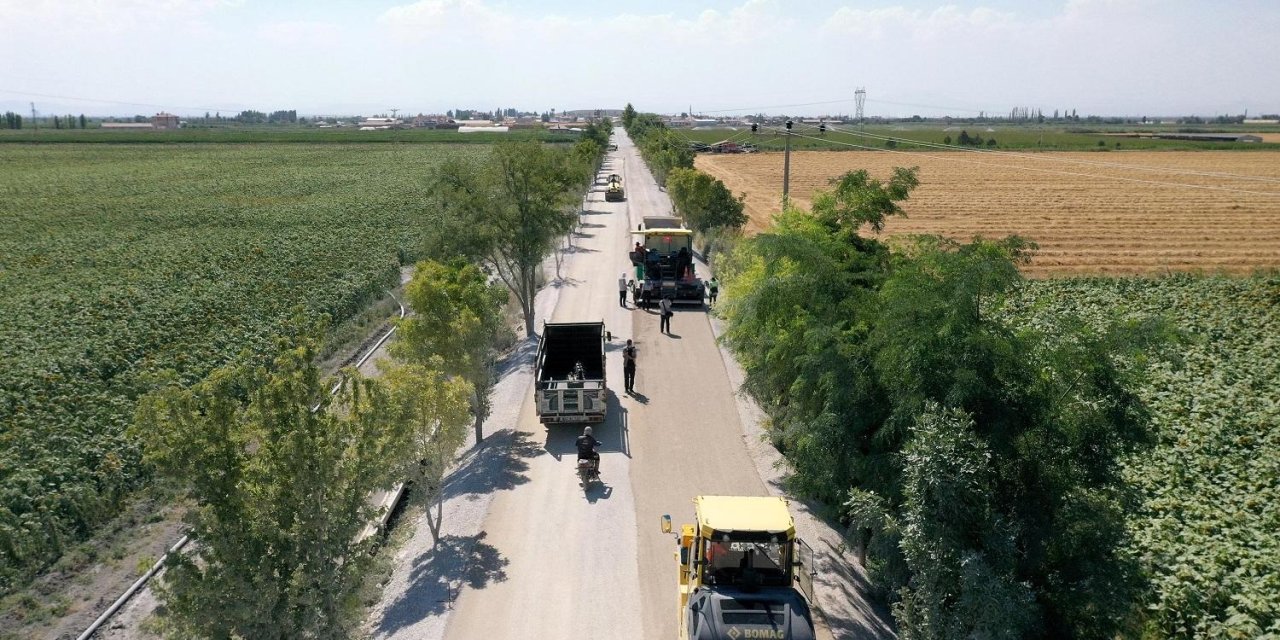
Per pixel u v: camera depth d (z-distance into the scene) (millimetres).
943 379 12578
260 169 121375
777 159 146750
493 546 17750
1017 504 12453
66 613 16359
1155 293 42938
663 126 127688
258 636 11305
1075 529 12258
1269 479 20312
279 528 11266
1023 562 12188
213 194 90938
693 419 25109
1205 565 16328
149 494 21484
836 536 18359
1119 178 109688
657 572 16797
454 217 33375
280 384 11414
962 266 12953
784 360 17531
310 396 11688
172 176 111688
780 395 19047
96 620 15953
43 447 21812
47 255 55094
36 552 18109
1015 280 12922
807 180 109375
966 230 67000
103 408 25047
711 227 53750
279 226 66625
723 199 54906
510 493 20172
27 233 65875
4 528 17625
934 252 14117
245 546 11055
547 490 20359
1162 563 16219
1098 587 12102
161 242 59281
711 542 13312
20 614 16297
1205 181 105062
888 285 14562
